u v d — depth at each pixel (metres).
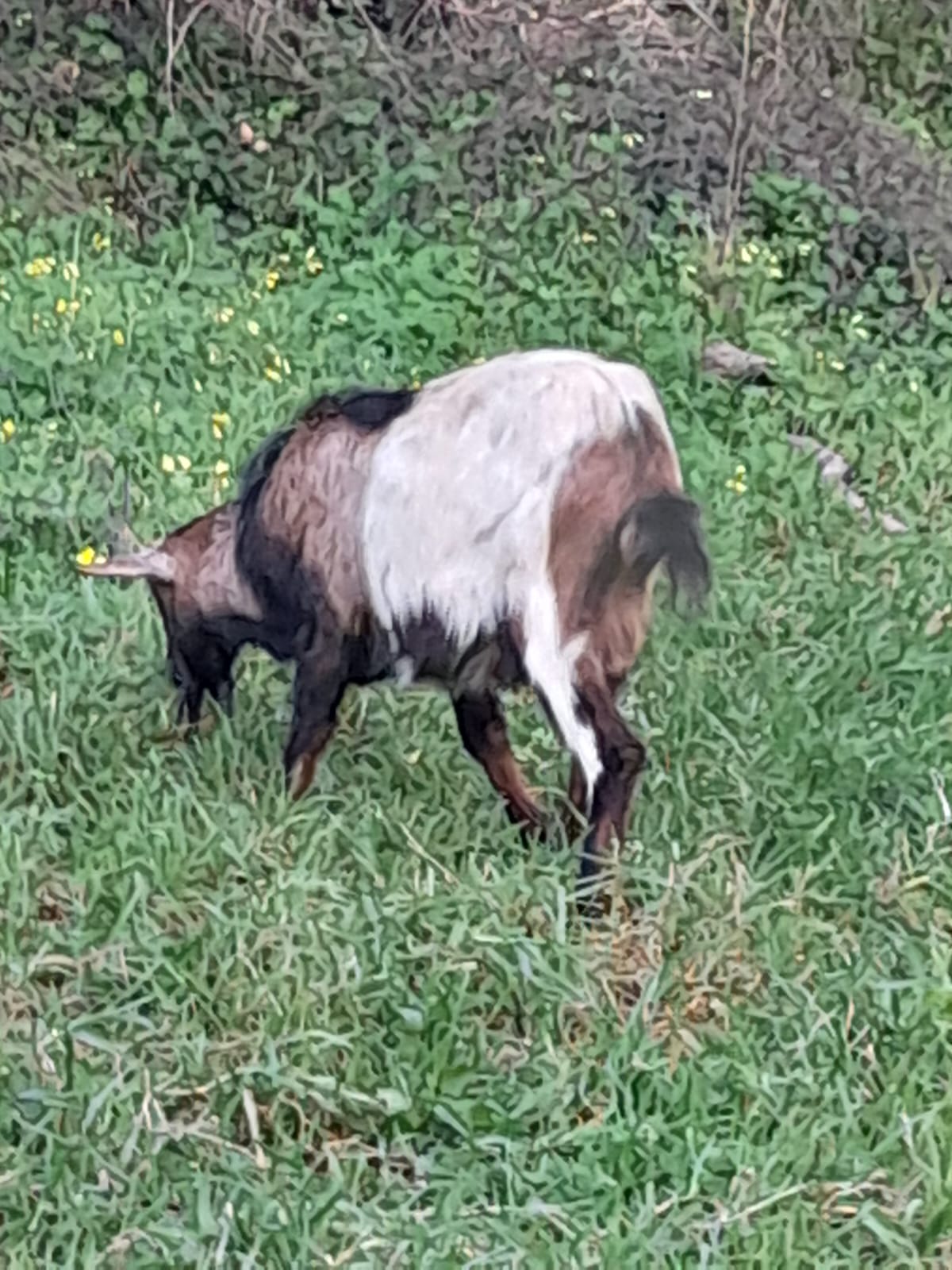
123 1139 2.62
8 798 3.30
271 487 3.35
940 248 6.42
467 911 3.04
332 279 5.65
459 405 3.22
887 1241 2.52
